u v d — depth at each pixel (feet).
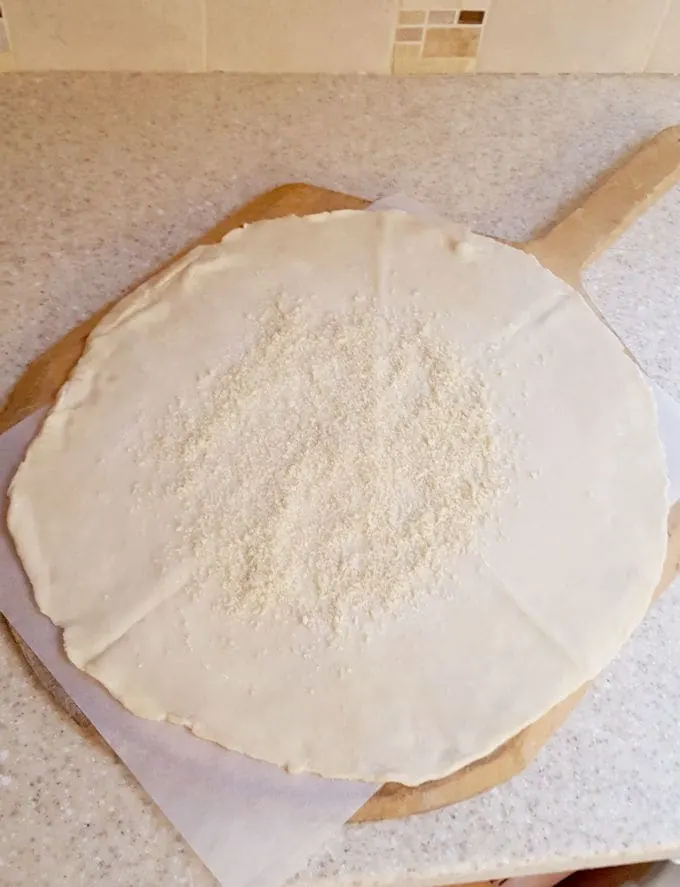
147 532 1.45
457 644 1.40
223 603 1.40
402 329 1.67
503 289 1.73
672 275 1.92
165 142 1.93
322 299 1.69
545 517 1.51
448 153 2.01
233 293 1.69
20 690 1.37
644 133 2.09
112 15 1.86
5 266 1.74
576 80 2.17
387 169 1.96
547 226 1.92
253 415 1.57
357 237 1.77
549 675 1.39
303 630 1.39
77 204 1.83
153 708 1.32
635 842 1.37
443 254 1.76
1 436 1.54
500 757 1.37
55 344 1.66
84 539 1.44
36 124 1.91
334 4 1.91
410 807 1.32
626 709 1.46
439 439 1.57
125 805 1.30
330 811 1.30
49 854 1.26
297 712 1.33
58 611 1.39
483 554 1.47
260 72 2.05
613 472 1.56
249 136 1.97
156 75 2.01
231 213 1.86
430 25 1.99
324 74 2.08
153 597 1.40
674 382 1.79
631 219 1.87
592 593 1.46
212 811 1.28
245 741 1.31
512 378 1.64
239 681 1.35
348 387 1.61
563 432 1.59
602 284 1.88
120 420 1.54
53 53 1.93
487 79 2.13
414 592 1.43
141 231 1.82
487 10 1.98
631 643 1.52
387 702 1.35
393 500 1.50
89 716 1.33
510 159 2.01
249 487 1.50
